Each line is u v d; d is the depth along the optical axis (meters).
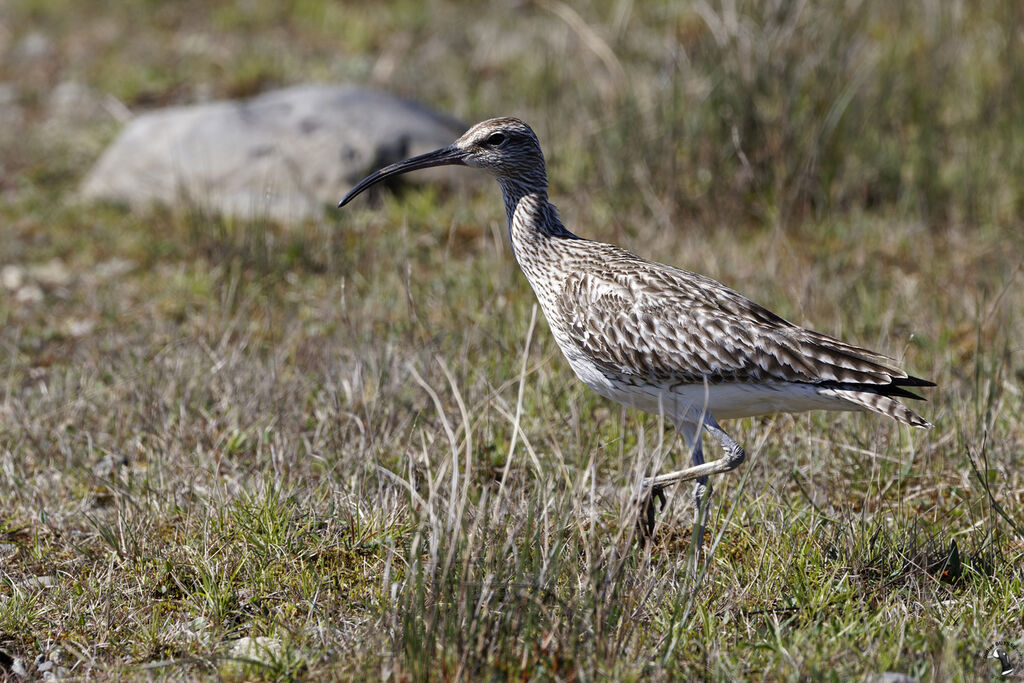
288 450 10.76
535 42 22.53
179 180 16.83
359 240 15.97
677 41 18.09
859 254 15.66
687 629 8.06
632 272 9.46
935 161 17.28
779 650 7.77
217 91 22.70
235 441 11.08
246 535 9.34
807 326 13.15
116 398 11.84
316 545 9.36
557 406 11.36
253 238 15.66
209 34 25.69
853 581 8.78
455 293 13.98
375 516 9.55
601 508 9.84
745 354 8.95
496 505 8.16
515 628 7.67
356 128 17.83
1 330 13.99
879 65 18.75
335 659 7.87
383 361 11.86
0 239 16.73
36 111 21.98
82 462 10.88
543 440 10.89
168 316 14.42
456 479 7.74
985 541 9.23
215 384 12.01
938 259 15.76
